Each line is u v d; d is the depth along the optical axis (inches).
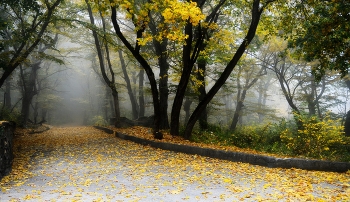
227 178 261.1
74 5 780.0
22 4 554.9
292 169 293.9
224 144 491.8
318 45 414.9
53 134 768.9
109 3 435.2
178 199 198.4
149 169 306.8
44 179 268.4
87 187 237.6
